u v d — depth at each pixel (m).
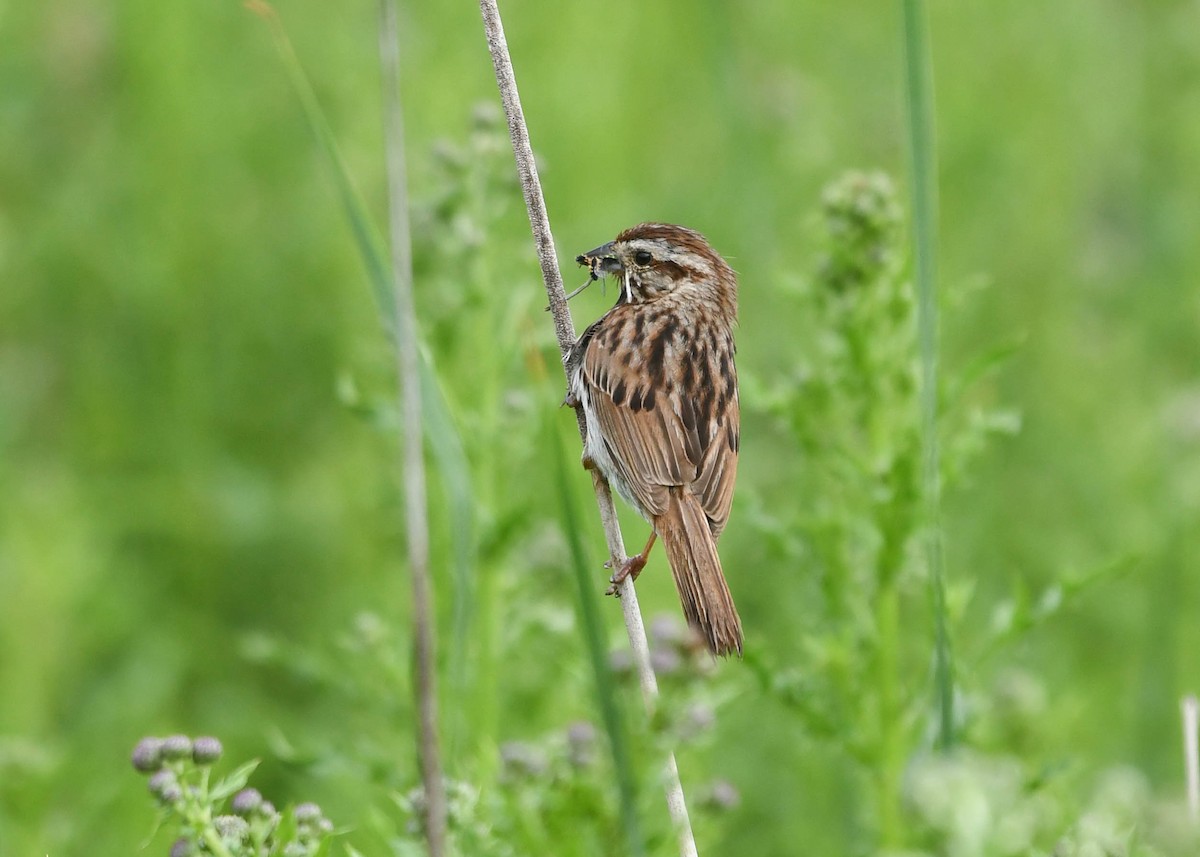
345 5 16.52
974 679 10.82
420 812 7.21
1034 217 17.19
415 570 6.76
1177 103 17.64
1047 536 14.41
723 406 9.95
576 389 9.35
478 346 11.27
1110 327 16.80
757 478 14.36
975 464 14.47
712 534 9.41
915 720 9.78
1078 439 15.25
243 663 13.41
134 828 11.21
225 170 16.34
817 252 11.48
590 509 12.71
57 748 11.18
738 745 12.28
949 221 17.39
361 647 10.84
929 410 7.53
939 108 18.28
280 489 14.54
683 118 18.06
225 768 12.55
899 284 9.86
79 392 15.39
